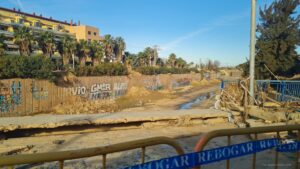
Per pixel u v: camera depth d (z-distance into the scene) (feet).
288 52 83.15
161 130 37.35
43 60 84.48
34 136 34.35
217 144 26.53
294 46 83.30
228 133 9.58
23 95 74.54
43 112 77.41
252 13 41.55
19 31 157.48
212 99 103.40
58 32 235.40
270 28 88.12
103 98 107.24
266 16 92.84
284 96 43.45
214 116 42.50
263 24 94.38
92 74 117.70
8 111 70.59
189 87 179.52
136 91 118.83
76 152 6.95
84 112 72.23
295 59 86.17
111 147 7.56
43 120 36.65
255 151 10.19
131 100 106.11
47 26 259.60
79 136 34.14
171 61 301.02
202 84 207.51
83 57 196.13
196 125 40.60
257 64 85.76
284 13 88.89
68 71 97.96
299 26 83.87
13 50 177.78
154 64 280.10
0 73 72.33
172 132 36.11
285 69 82.84
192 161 8.47
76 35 280.51
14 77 75.82
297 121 31.81
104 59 234.17
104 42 236.63
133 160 23.94
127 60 229.66
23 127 33.65
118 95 116.47
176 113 43.21
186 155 8.34
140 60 264.11
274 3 91.76
